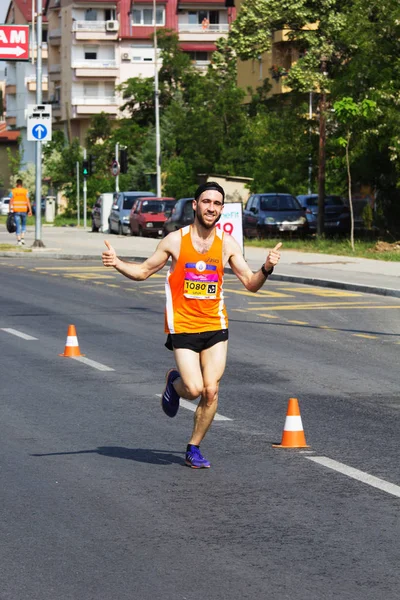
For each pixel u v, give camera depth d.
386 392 20.94
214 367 14.42
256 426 17.53
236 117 121.38
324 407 19.28
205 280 14.23
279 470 14.50
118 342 27.80
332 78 73.06
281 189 95.25
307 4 71.31
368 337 29.34
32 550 10.94
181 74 164.00
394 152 64.38
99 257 62.31
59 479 13.98
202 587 9.80
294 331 30.48
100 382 21.83
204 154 122.69
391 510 12.54
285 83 73.31
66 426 17.48
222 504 12.75
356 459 15.20
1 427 17.38
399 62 63.81
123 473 14.32
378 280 45.00
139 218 85.88
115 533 11.55
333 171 78.56
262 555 10.77
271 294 41.62
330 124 74.56
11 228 75.19
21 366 23.80
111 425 17.58
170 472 14.39
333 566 10.43
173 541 11.25
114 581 9.96
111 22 189.50
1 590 9.73
